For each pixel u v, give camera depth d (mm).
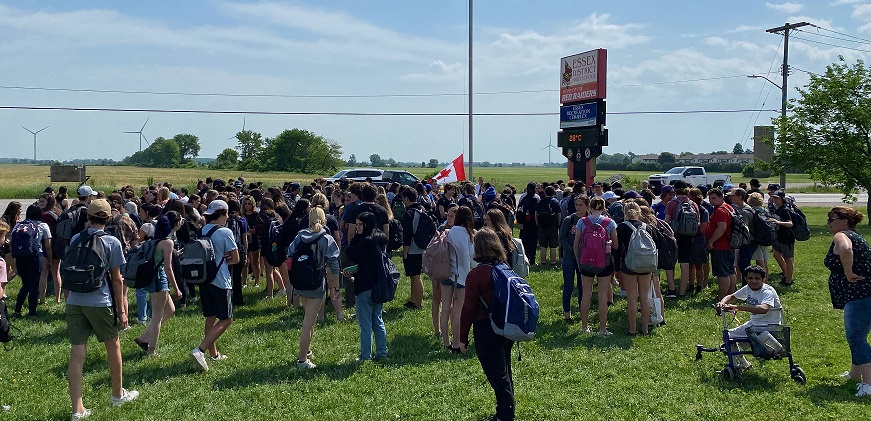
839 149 24594
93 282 5645
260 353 7746
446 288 7742
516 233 19875
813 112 25250
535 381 6582
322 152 105375
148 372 7043
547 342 8109
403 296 11039
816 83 25156
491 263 5199
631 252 8148
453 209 7879
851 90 24422
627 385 6426
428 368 7031
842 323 8867
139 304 9336
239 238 10266
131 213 11086
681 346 7871
